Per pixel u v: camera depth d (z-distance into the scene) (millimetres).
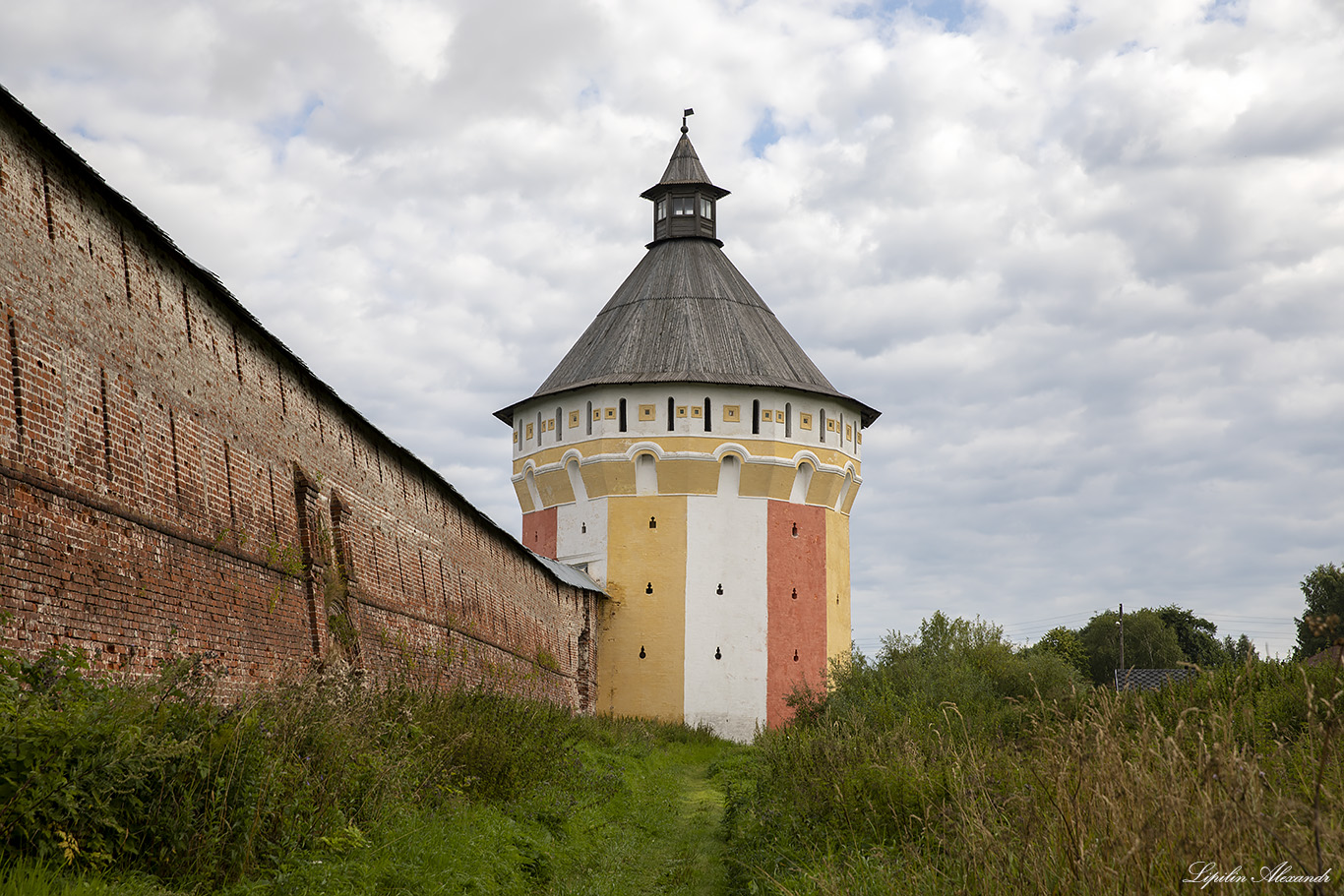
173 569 15227
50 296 12867
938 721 20781
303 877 9852
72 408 13125
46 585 12250
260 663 17719
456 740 16047
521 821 15727
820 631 51250
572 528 52812
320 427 21797
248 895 9383
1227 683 15039
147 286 15297
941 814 11750
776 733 31906
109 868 8781
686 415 50750
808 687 44844
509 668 35312
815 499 52250
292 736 12297
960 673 34438
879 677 35625
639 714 49625
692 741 44344
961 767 12516
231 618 16922
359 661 21812
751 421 51094
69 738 8930
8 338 11984
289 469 20016
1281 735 12672
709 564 50406
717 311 54250
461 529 31422
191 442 16219
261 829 10398
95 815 8852
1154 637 82750
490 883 11938
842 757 15312
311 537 20188
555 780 19781
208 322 17188
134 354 14750
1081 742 9328
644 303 54844
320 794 11703
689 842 18406
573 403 52906
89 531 13195
